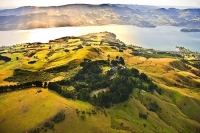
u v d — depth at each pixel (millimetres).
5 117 196625
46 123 189750
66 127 194625
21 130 182375
